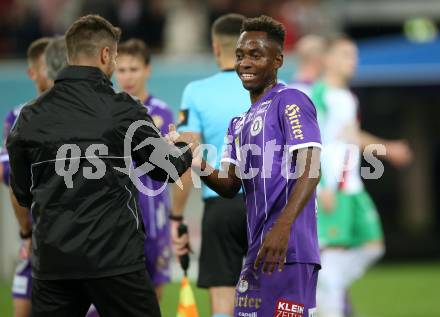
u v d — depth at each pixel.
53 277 16.12
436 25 48.62
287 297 16.34
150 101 23.27
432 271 42.53
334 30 48.00
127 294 16.19
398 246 46.09
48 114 16.44
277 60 17.17
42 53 21.86
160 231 22.34
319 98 29.09
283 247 15.61
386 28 48.94
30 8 47.69
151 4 48.28
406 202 46.94
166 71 41.50
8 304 32.38
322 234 28.62
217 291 21.16
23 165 16.69
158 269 22.55
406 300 34.44
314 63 32.91
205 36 48.53
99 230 16.05
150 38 48.00
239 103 21.17
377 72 42.66
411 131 46.03
